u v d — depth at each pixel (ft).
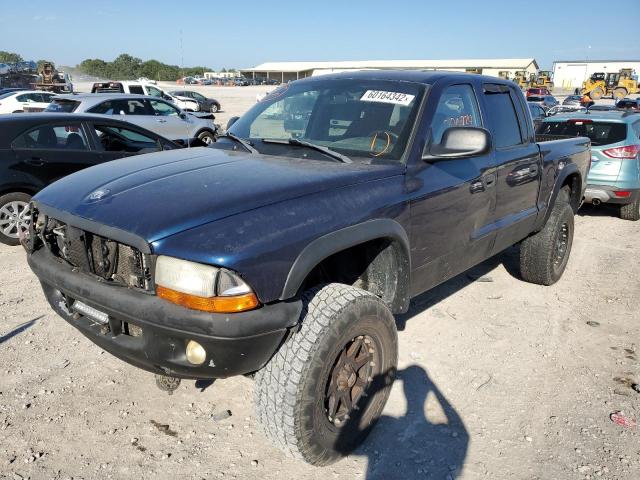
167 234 7.59
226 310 7.37
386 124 11.14
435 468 9.37
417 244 10.68
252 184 8.75
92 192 9.06
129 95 44.68
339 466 9.37
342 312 8.48
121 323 8.45
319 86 12.71
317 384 8.26
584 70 272.72
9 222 20.79
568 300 16.66
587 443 10.00
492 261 20.06
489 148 10.26
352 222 8.93
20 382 11.58
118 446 9.72
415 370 12.37
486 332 14.33
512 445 9.95
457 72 13.07
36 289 16.58
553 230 16.63
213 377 7.95
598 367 12.71
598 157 26.40
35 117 21.35
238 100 141.49
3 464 9.20
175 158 10.79
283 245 7.87
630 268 19.89
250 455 9.57
